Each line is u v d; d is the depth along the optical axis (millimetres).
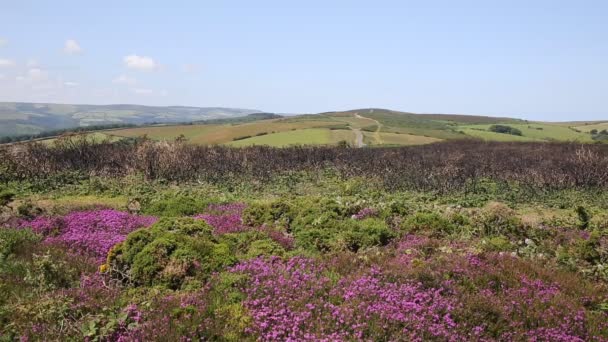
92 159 28797
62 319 7238
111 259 9586
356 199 19141
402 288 8273
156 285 8727
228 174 29359
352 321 7281
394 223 13766
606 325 7734
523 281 9109
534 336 7215
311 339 6777
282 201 15047
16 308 7418
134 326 7004
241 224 14727
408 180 27875
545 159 40062
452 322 7332
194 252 9328
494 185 27703
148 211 16719
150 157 28281
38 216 14484
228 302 7902
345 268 9695
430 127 130500
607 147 57375
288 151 40188
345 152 42000
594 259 11031
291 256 10391
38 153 27281
